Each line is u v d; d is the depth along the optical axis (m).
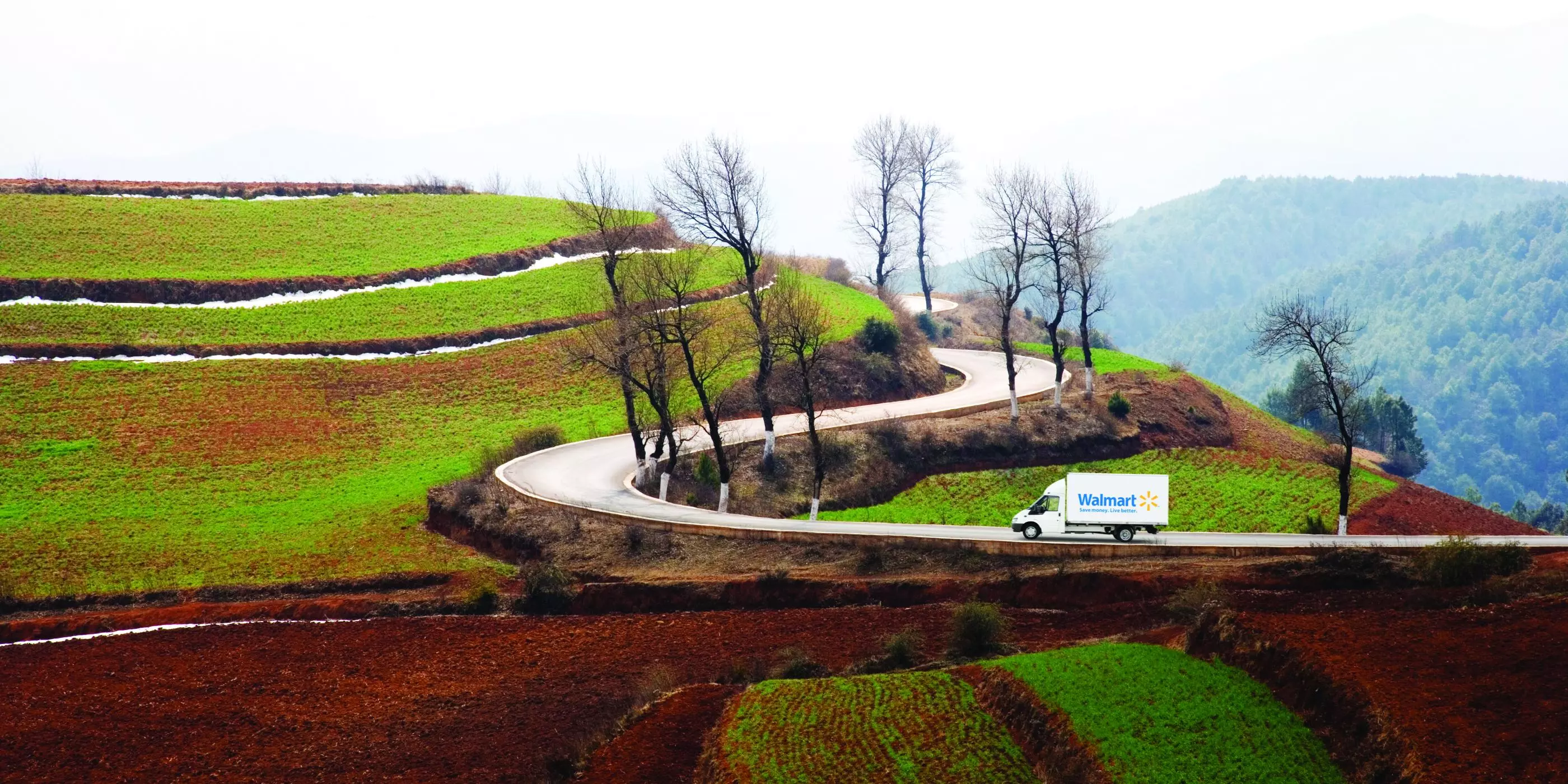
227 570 59.62
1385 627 34.03
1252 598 40.28
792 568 50.66
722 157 67.50
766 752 33.38
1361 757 27.92
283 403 83.12
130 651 49.72
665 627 47.81
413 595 55.56
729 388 82.12
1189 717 30.89
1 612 56.19
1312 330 60.81
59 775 37.88
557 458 73.88
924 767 31.67
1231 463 77.81
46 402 79.69
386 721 41.12
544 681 43.75
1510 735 26.77
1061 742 30.81
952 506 68.38
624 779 34.34
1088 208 81.25
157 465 74.12
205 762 38.50
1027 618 43.31
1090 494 48.09
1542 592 36.78
